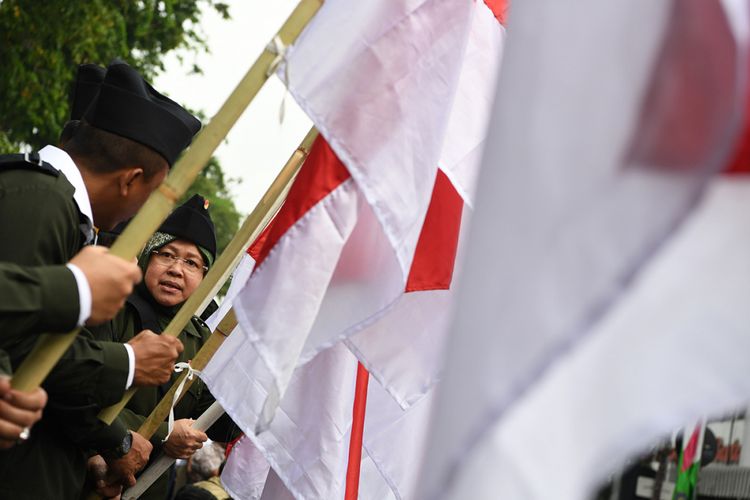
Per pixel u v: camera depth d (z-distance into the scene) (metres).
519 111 1.50
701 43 1.39
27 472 3.21
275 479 4.03
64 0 14.40
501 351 1.42
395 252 2.86
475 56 3.32
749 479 6.77
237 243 3.63
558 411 1.47
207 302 3.72
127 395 3.31
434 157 2.93
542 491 1.43
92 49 14.91
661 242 1.39
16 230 2.73
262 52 2.54
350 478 3.71
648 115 1.42
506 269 1.45
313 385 3.68
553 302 1.42
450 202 3.41
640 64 1.44
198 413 4.71
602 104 1.46
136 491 4.08
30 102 14.73
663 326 1.54
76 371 3.11
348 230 2.99
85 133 3.14
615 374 1.52
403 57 2.91
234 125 2.52
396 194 2.87
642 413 1.53
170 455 4.08
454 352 1.46
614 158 1.43
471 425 1.41
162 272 4.60
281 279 2.95
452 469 1.39
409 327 3.46
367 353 3.45
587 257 1.42
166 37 17.56
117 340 4.30
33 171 2.85
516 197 1.47
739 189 1.53
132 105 3.10
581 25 1.49
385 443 3.86
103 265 2.43
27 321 2.35
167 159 3.18
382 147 2.87
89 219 2.99
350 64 2.87
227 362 3.56
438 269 3.39
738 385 1.55
